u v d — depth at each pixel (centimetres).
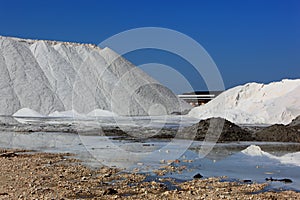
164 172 1664
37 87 5750
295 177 1581
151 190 1305
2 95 5441
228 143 2802
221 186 1385
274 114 4647
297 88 5162
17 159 1931
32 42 7181
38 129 3616
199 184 1413
